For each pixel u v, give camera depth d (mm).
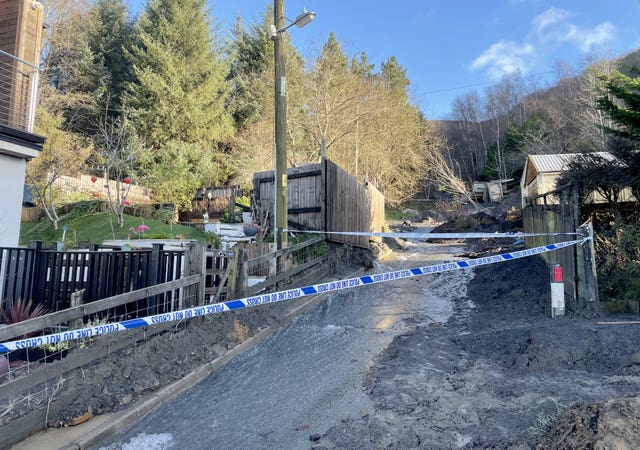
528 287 8539
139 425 3910
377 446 3299
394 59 50562
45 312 6043
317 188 11953
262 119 27172
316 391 4504
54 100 22453
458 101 57625
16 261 6297
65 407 3932
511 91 52875
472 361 5137
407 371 4883
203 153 25516
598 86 11297
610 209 8508
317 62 24156
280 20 9531
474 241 20328
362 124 26594
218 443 3559
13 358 5387
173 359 5012
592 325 5543
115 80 30438
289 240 10680
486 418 3590
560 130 32719
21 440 3520
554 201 12094
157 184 21250
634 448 2521
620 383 4047
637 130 8281
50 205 17906
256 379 4895
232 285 6570
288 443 3494
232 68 34688
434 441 3295
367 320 7410
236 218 16891
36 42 9773
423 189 45906
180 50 29688
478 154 50500
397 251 18328
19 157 8648
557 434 2979
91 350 4336
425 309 8227
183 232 15508
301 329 6863
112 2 33062
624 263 7273
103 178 22531
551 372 4555
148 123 26641
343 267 11633
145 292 4977
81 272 6027
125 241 11930
